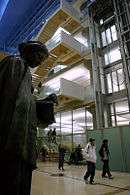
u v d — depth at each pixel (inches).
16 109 32.0
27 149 32.0
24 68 36.8
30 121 34.2
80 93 635.5
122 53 501.0
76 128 671.1
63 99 658.8
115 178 335.0
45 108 39.0
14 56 37.7
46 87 569.0
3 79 34.3
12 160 29.5
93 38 601.3
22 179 31.0
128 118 505.4
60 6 554.3
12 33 765.9
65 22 609.9
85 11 660.1
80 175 374.3
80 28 683.4
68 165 561.6
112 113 541.6
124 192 229.5
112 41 577.0
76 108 675.4
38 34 600.4
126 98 506.9
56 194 226.2
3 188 28.7
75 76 730.2
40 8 636.1
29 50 39.0
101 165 454.0
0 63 37.1
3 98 32.6
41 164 603.2
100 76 568.4
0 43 802.2
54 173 407.5
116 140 445.1
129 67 488.4
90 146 299.0
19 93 33.4
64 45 567.5
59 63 694.5
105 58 588.4
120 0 542.6
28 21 692.7
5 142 29.8
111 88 553.3
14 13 654.5
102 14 606.2
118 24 524.1
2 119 31.4
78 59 657.0
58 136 670.5
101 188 254.7
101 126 520.1
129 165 413.1
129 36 498.9
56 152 668.7
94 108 625.3
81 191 239.3
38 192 236.8
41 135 718.5
